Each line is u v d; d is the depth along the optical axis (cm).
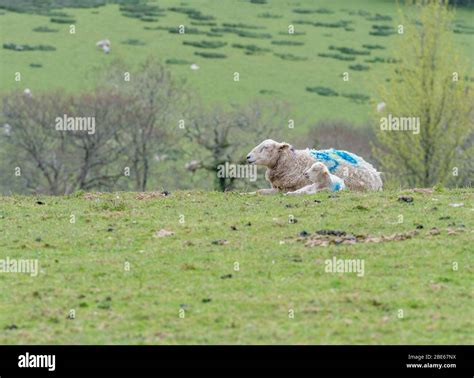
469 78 10469
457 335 2141
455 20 17025
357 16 18738
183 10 18312
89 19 16988
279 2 19625
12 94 10288
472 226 2872
